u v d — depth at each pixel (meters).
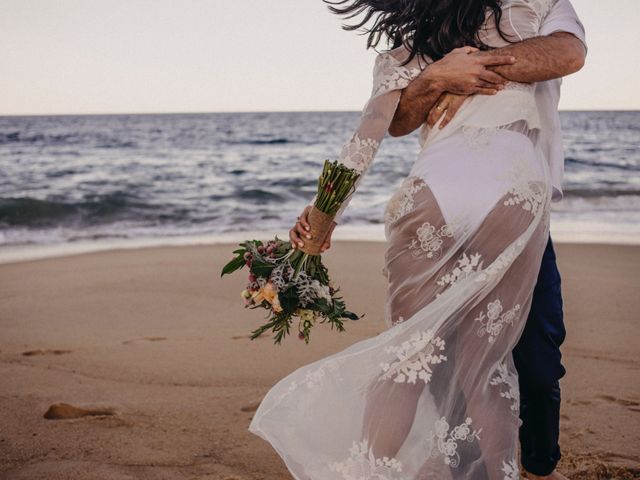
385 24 2.33
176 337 4.88
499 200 2.12
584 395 3.73
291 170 24.09
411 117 2.33
